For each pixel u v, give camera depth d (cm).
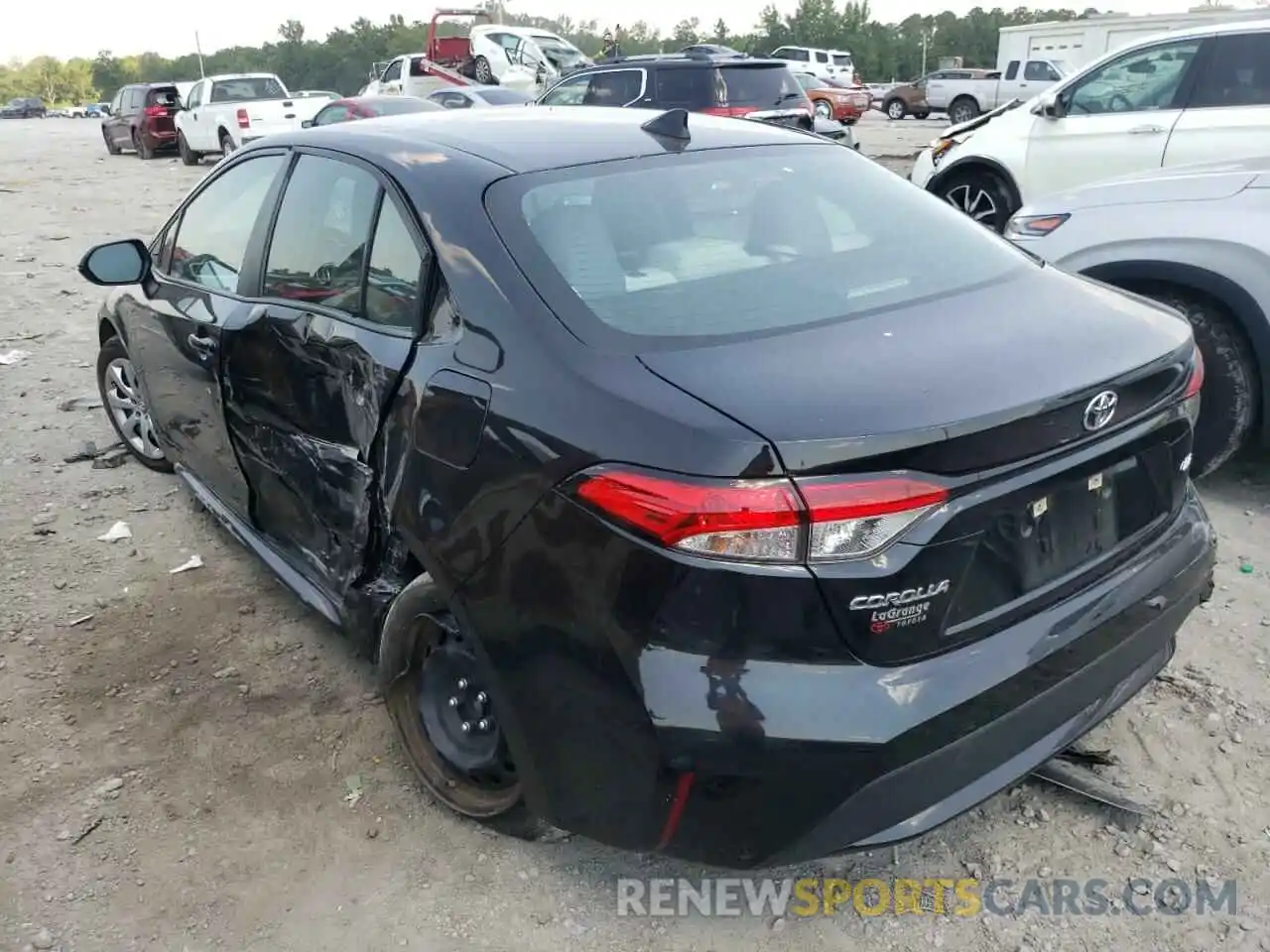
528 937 252
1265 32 691
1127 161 755
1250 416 445
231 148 1948
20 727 329
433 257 268
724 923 255
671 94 1226
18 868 274
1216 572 402
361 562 301
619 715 212
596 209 271
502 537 230
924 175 932
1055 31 2948
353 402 289
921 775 208
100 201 1569
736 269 265
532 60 2153
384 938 252
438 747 287
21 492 500
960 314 250
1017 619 223
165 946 251
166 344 412
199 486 443
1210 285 435
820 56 3894
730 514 195
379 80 2400
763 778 202
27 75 14875
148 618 390
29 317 841
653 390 214
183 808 294
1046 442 216
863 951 246
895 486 196
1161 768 299
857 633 201
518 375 233
